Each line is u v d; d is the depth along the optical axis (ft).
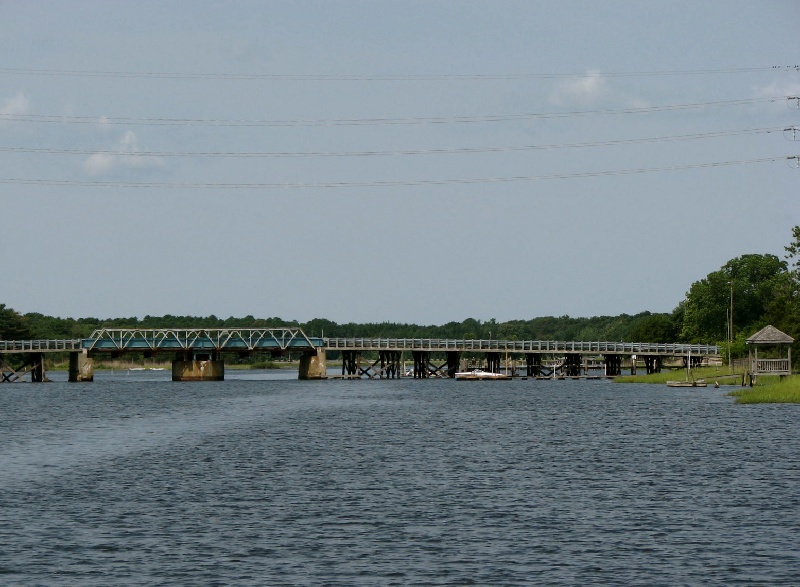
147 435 451.53
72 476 312.29
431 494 273.54
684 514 242.37
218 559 202.80
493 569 195.00
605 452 369.50
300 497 269.85
